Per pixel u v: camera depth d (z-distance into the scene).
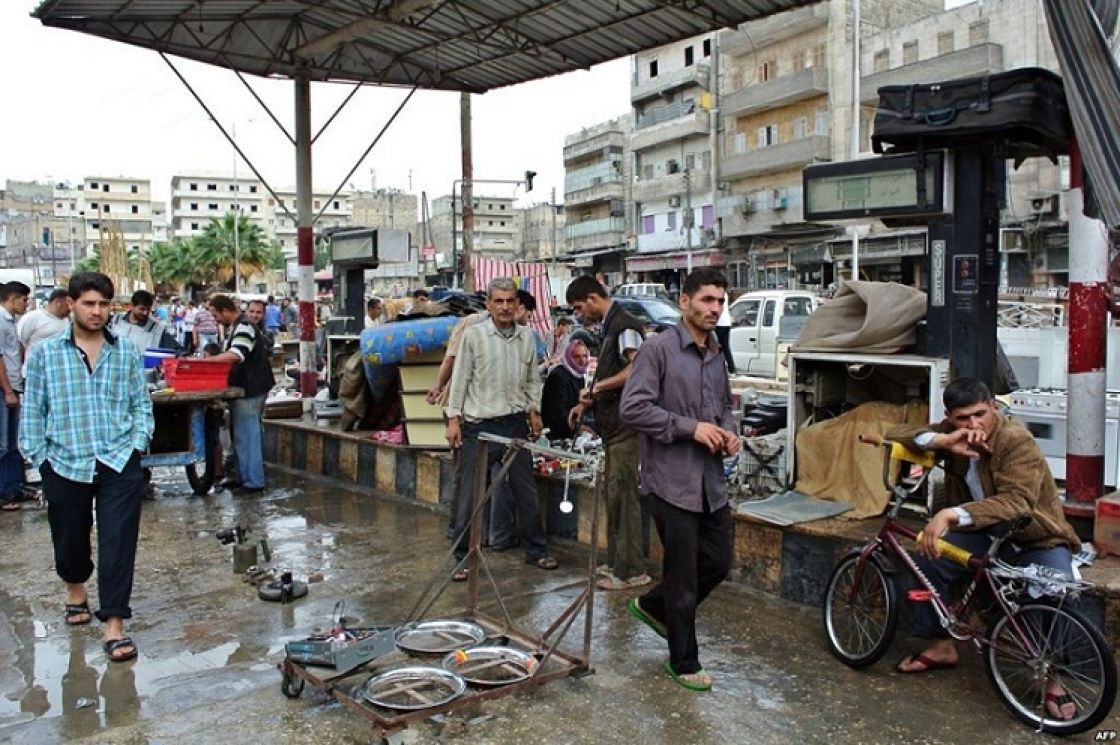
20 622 4.89
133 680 4.09
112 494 4.40
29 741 3.50
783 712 3.69
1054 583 3.45
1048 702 3.50
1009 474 3.65
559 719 3.63
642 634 4.60
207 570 5.85
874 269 32.53
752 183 39.53
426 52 10.59
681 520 3.82
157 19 9.27
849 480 5.29
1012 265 27.73
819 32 35.69
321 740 3.47
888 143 4.96
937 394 4.82
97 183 115.88
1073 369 4.68
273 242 82.06
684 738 3.47
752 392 7.79
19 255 84.50
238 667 4.23
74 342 4.37
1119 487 5.04
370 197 74.38
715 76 40.69
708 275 3.77
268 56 10.48
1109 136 3.80
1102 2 3.93
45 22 8.95
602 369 5.28
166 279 72.75
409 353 7.67
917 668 4.06
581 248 54.38
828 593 4.31
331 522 7.11
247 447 8.30
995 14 29.75
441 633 4.34
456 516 5.96
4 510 7.59
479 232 85.94
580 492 6.26
